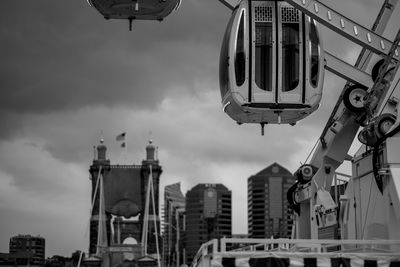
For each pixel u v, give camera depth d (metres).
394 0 30.75
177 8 30.08
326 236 31.16
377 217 24.69
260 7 28.94
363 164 26.22
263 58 28.72
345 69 30.78
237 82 28.59
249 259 19.94
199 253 21.72
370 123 25.06
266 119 30.23
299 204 35.97
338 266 20.06
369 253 20.36
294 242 20.09
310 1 28.55
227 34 29.50
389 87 25.83
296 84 28.70
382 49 29.23
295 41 28.86
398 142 23.30
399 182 22.66
